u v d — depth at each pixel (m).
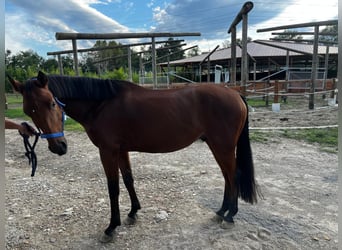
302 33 12.11
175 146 2.29
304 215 2.47
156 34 7.53
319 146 4.81
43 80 1.86
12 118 9.05
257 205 2.69
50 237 2.26
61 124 1.99
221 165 2.36
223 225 2.28
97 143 2.25
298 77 16.67
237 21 7.40
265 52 21.23
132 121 2.16
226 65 24.33
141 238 2.20
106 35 6.92
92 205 2.82
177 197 2.93
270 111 9.07
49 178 3.67
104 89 2.19
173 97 2.25
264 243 2.06
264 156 4.31
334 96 10.67
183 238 2.16
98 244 2.15
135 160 4.33
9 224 2.46
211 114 2.25
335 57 20.75
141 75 19.31
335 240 2.07
